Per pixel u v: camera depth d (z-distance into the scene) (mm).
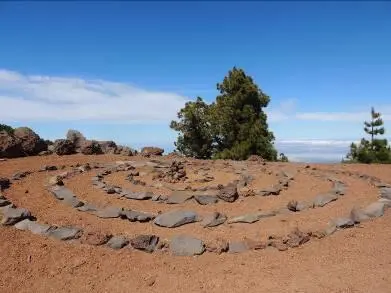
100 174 16781
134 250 10320
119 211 12234
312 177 17328
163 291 8820
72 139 23000
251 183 16219
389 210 13141
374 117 32781
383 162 28203
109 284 9031
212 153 32656
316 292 8727
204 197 13570
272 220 12164
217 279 9266
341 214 12664
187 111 31578
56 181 14617
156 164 19844
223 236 11156
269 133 31312
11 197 13070
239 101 31672
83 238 10586
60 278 9156
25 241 10383
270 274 9461
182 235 10852
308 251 10508
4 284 8859
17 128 21500
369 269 9695
